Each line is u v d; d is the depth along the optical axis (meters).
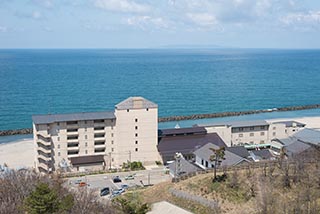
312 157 78.62
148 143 111.12
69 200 42.81
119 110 107.38
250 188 63.81
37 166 103.12
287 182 62.94
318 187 61.22
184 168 92.88
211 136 118.12
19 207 41.72
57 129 103.88
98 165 107.62
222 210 59.28
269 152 107.56
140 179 97.81
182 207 62.75
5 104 197.12
